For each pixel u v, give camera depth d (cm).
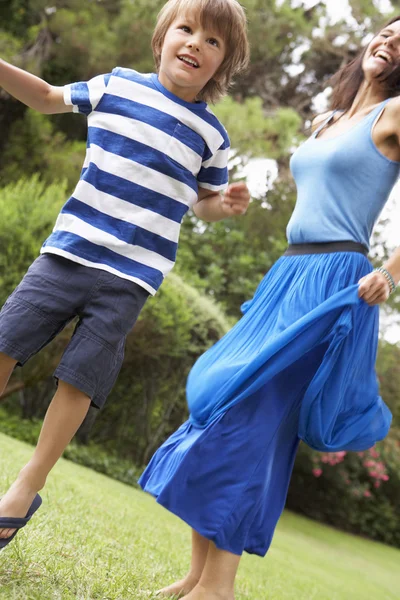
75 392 210
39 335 212
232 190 243
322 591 500
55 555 241
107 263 217
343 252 264
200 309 908
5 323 211
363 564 898
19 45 1316
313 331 250
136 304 220
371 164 267
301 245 273
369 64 281
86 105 230
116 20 1305
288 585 463
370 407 271
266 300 270
